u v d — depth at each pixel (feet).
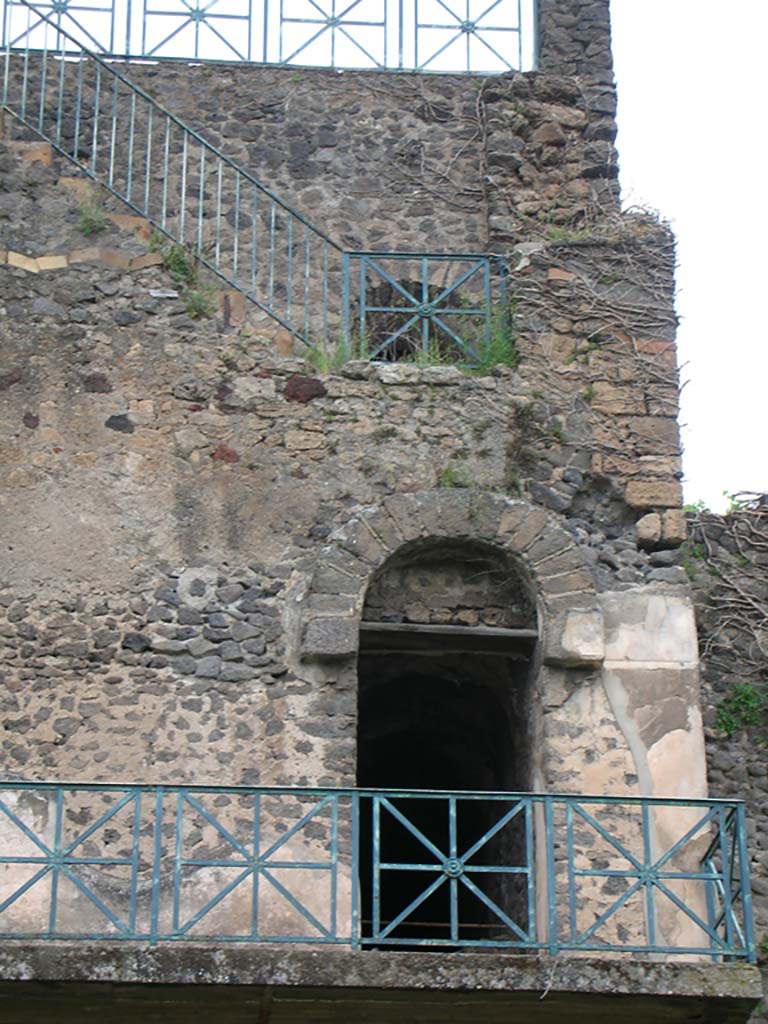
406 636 43.24
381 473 43.68
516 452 44.73
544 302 46.39
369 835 56.34
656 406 45.47
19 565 42.14
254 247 48.98
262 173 54.80
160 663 41.57
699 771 41.88
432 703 51.62
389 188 54.85
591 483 44.75
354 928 36.40
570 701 42.27
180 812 37.22
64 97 54.60
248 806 40.27
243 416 43.83
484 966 35.60
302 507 43.27
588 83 54.54
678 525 44.29
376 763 55.77
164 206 49.98
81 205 45.14
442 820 56.85
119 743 40.83
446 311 47.75
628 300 46.52
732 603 48.08
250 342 44.50
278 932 39.37
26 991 35.42
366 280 53.16
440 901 57.82
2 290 44.11
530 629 43.39
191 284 45.01
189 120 55.21
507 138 53.01
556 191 52.11
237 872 39.68
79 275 44.50
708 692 47.37
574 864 40.45
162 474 43.14
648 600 43.45
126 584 42.22
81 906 39.11
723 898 38.99
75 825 39.91
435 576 43.86
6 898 39.11
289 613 42.29
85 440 43.21
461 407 44.52
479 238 54.29
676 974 35.83
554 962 35.70
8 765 40.45
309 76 56.13
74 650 41.55
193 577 42.42
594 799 37.73
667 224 47.44
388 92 56.08
